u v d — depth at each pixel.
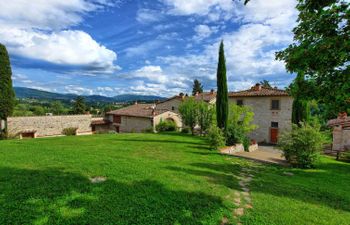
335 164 15.06
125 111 39.84
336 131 21.94
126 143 17.75
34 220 4.83
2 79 27.23
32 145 14.50
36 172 8.02
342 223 5.96
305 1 4.38
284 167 13.34
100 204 5.75
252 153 19.33
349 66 3.98
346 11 3.92
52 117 32.00
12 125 28.31
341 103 4.23
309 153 13.27
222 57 21.34
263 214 6.07
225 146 18.75
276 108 28.77
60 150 12.71
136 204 5.91
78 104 62.22
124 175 8.23
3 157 10.27
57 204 5.59
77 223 4.84
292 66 4.57
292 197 7.82
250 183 9.14
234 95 31.83
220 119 20.89
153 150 14.91
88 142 17.73
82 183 7.09
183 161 11.98
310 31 4.39
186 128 30.34
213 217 5.58
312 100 4.66
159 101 47.91
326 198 8.09
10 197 5.83
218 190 7.63
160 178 8.20
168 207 5.91
